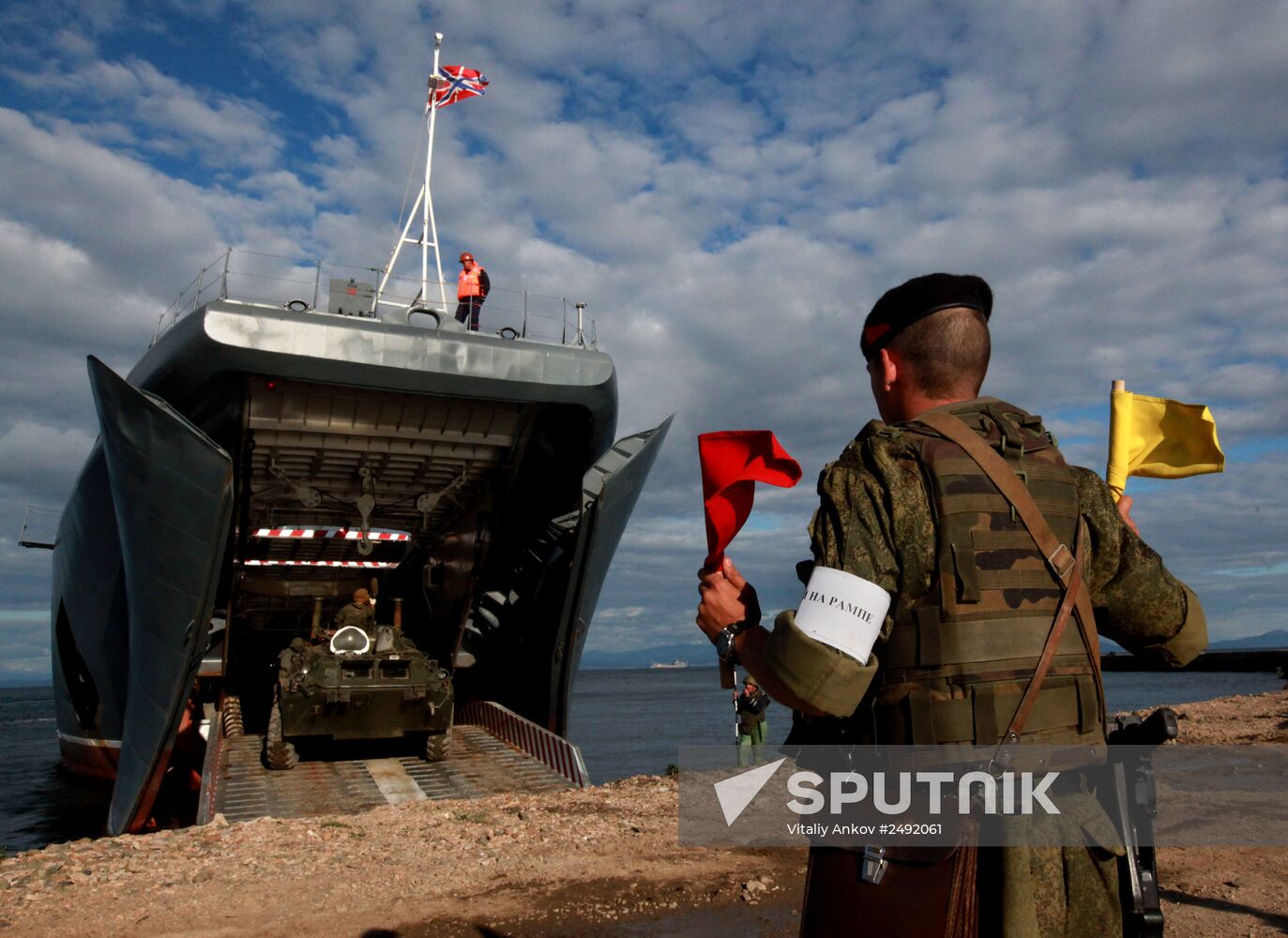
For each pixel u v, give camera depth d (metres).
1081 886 1.43
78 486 15.31
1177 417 2.61
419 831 6.95
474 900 5.00
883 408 1.83
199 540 10.25
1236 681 59.22
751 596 1.62
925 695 1.48
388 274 13.98
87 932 4.52
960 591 1.47
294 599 16.58
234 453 11.70
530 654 15.27
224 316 9.90
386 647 13.68
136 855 6.23
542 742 13.13
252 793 11.35
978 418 1.65
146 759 12.01
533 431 12.45
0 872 5.77
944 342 1.72
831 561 1.48
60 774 24.08
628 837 6.53
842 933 1.49
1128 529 1.72
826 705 1.39
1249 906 4.44
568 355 11.48
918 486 1.52
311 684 12.68
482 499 13.88
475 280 13.12
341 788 11.66
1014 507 1.53
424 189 14.30
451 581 15.63
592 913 4.72
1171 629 1.70
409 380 10.64
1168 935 4.06
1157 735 1.49
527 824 7.08
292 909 4.89
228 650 15.30
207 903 5.01
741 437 1.60
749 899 4.88
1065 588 1.54
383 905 4.94
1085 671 1.52
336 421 11.50
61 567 17.77
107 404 9.75
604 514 12.70
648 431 13.36
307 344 10.16
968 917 1.40
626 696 91.56
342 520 14.57
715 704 67.44
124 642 16.08
